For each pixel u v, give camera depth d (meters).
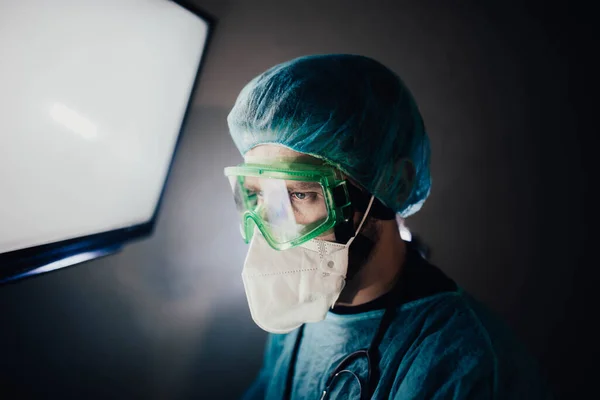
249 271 0.65
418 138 0.72
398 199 0.71
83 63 0.54
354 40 0.93
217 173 0.90
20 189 0.51
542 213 1.11
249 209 0.68
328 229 0.61
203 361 0.96
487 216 1.10
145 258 0.84
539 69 1.02
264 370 0.96
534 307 1.18
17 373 0.68
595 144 1.08
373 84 0.64
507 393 0.55
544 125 1.06
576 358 1.23
